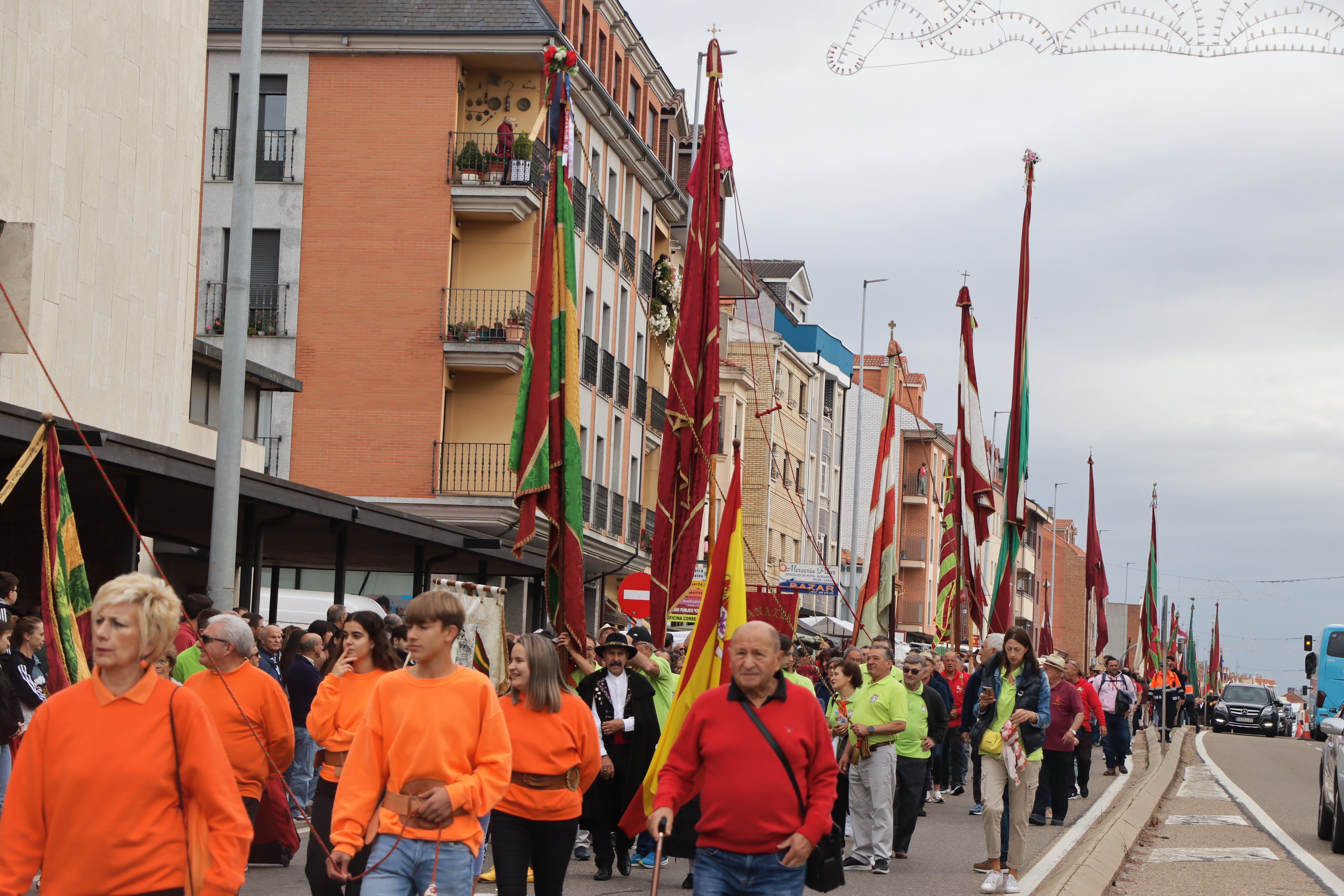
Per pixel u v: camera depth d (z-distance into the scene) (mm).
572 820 8375
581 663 13258
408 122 36594
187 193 24844
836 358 70438
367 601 25375
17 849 5082
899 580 26672
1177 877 13922
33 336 20578
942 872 13789
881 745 13656
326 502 21062
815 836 6527
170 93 24266
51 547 11633
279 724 9188
